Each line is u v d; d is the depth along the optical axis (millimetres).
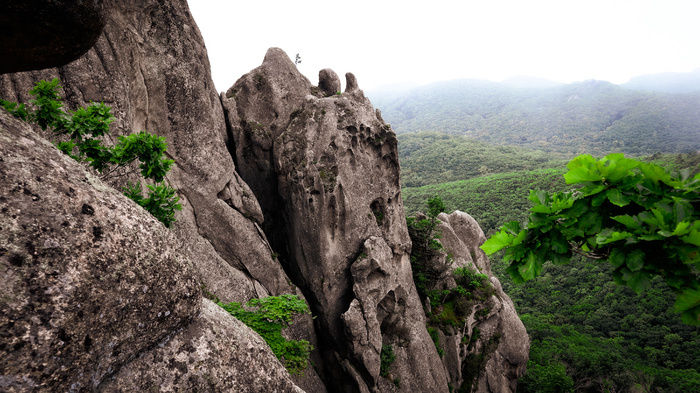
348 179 21547
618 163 3047
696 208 2799
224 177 18188
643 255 2781
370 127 22266
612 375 40000
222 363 3543
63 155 3131
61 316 2473
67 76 11281
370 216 22500
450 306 28125
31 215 2527
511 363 29797
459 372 26516
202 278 16469
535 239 3451
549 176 111562
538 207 3373
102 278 2758
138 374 2969
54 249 2551
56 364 2414
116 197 3258
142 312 3035
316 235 21109
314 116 21781
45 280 2453
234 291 17562
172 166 16297
